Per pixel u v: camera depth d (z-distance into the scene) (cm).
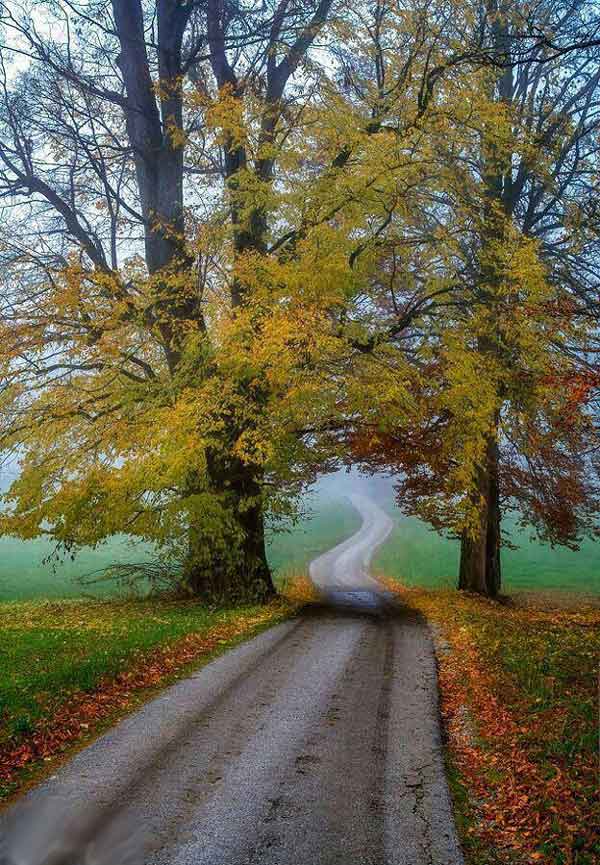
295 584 2794
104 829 609
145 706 954
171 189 1914
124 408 1720
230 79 1925
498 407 1778
